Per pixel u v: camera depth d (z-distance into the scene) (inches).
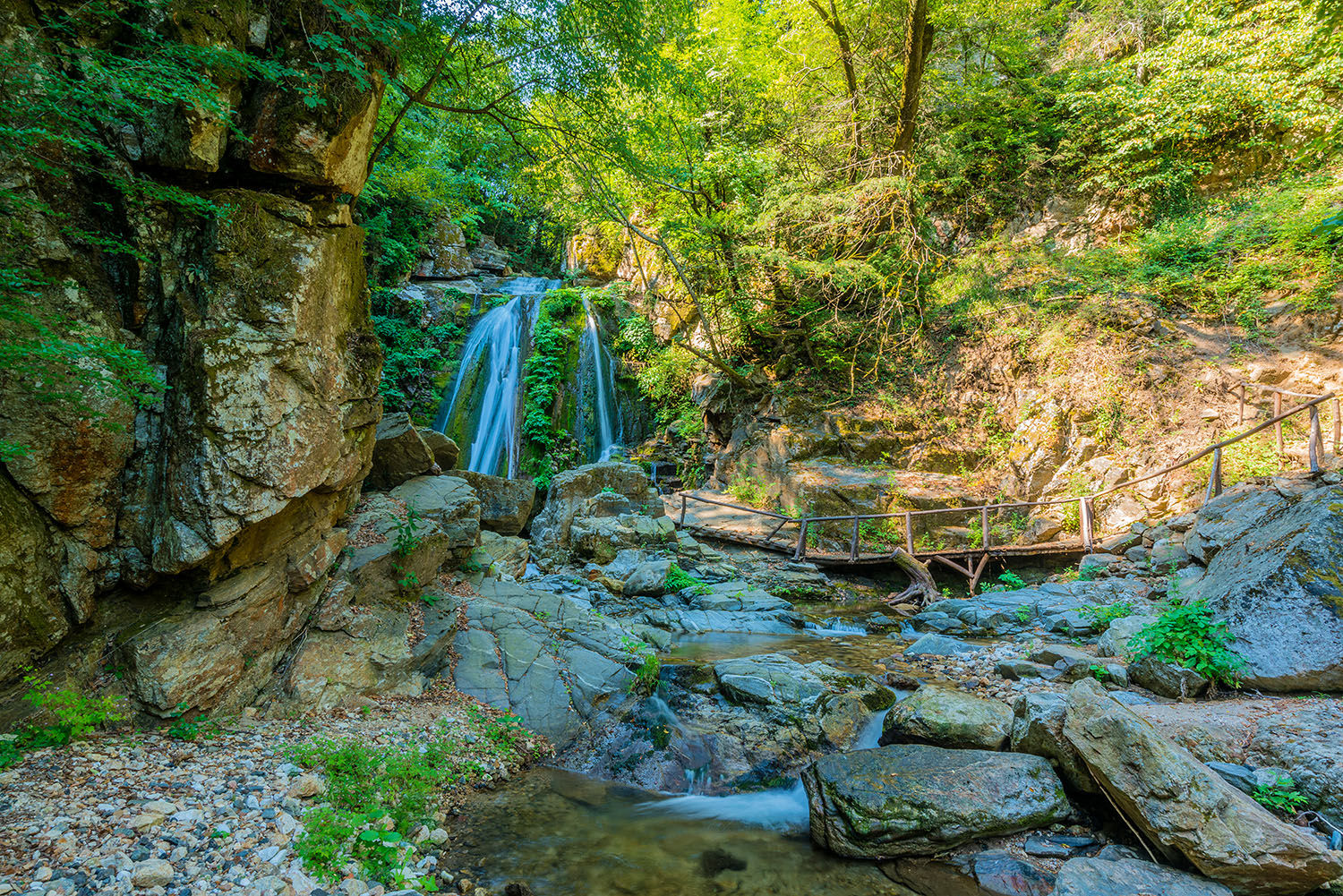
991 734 195.0
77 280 167.2
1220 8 536.4
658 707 241.3
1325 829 139.2
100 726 162.6
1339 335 413.1
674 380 737.0
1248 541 254.2
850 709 225.8
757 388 644.7
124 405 172.2
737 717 232.5
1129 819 154.1
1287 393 382.6
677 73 310.2
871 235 594.2
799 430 593.3
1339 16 460.1
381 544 256.5
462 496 324.2
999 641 318.0
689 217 616.7
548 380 711.7
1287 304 446.0
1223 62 519.5
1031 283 588.4
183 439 172.7
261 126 189.5
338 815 150.9
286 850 134.3
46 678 157.1
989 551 435.8
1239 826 132.6
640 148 351.9
